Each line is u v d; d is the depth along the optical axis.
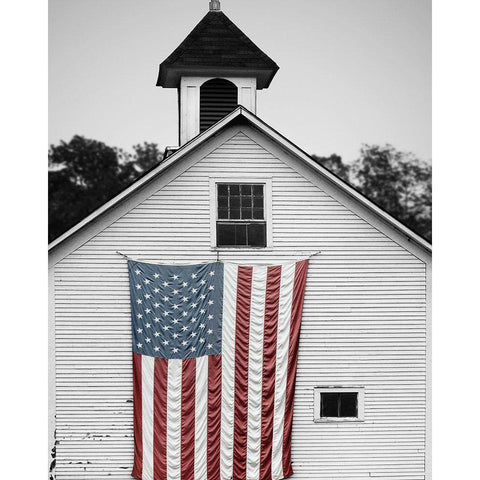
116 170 76.88
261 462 27.39
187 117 32.06
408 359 28.27
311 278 28.08
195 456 27.20
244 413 27.38
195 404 27.25
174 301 27.41
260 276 27.67
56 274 27.53
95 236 27.59
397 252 28.25
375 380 28.16
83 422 27.48
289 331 27.72
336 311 28.09
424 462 28.20
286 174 28.05
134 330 27.34
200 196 27.80
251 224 28.00
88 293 27.58
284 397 27.59
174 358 27.27
